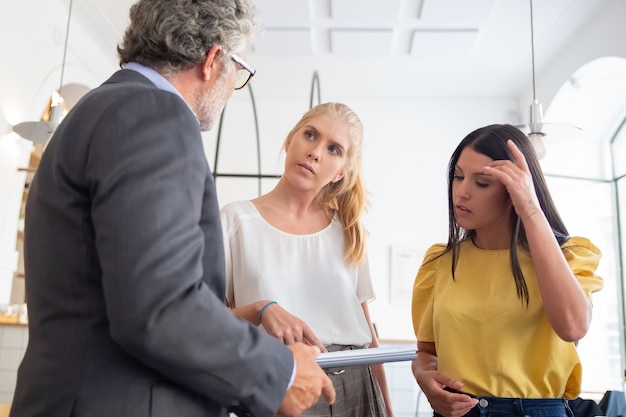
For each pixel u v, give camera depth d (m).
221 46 1.06
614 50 4.57
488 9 4.76
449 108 6.84
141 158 0.82
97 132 0.85
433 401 1.26
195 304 0.82
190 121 0.89
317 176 1.41
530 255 1.28
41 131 3.38
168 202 0.81
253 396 0.87
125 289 0.78
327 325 1.38
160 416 0.85
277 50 5.66
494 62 5.82
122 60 1.09
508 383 1.22
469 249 1.39
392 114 6.85
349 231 1.48
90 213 0.87
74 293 0.87
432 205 6.63
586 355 5.48
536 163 1.34
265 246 1.39
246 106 6.91
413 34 5.27
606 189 5.77
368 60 5.88
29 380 0.87
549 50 5.48
